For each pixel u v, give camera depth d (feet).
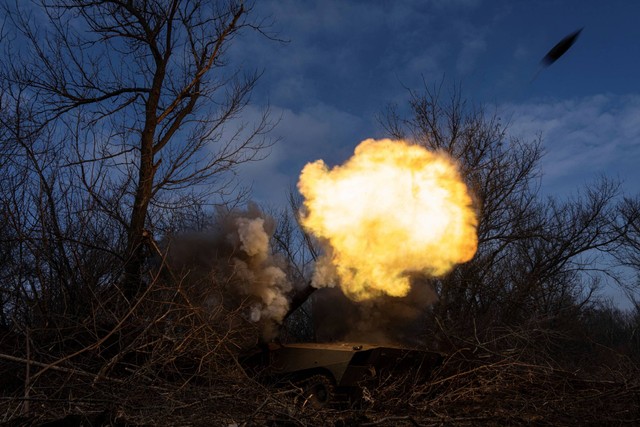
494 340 33.50
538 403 27.55
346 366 28.89
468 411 27.71
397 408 27.02
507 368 29.71
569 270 67.56
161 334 27.78
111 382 24.06
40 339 29.50
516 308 56.49
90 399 22.53
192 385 24.89
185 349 28.50
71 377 24.97
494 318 51.72
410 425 25.20
